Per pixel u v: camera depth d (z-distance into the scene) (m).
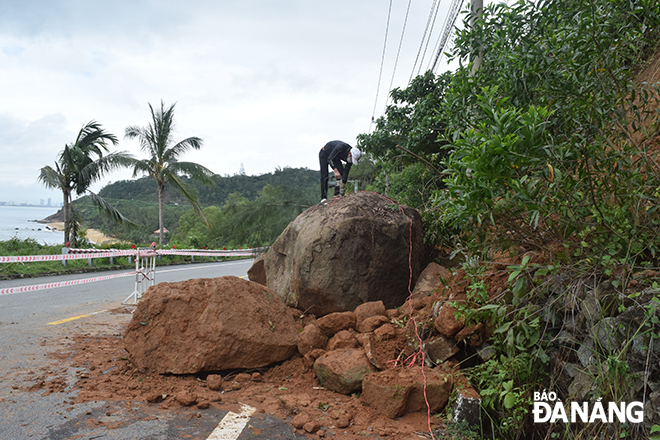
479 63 6.77
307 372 4.02
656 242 2.83
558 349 3.01
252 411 3.24
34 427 2.87
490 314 3.26
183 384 3.73
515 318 3.07
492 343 3.49
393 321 4.14
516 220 3.21
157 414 3.12
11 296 9.14
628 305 2.65
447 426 3.00
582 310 2.83
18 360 4.36
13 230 54.78
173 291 4.21
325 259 4.64
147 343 4.01
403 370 3.46
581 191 3.13
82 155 16.64
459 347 3.74
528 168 2.98
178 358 3.88
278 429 2.95
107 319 6.76
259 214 8.30
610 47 3.24
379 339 3.92
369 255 4.73
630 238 2.90
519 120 2.99
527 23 4.21
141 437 2.75
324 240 4.68
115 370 4.02
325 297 4.64
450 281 4.10
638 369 2.45
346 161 6.66
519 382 3.10
